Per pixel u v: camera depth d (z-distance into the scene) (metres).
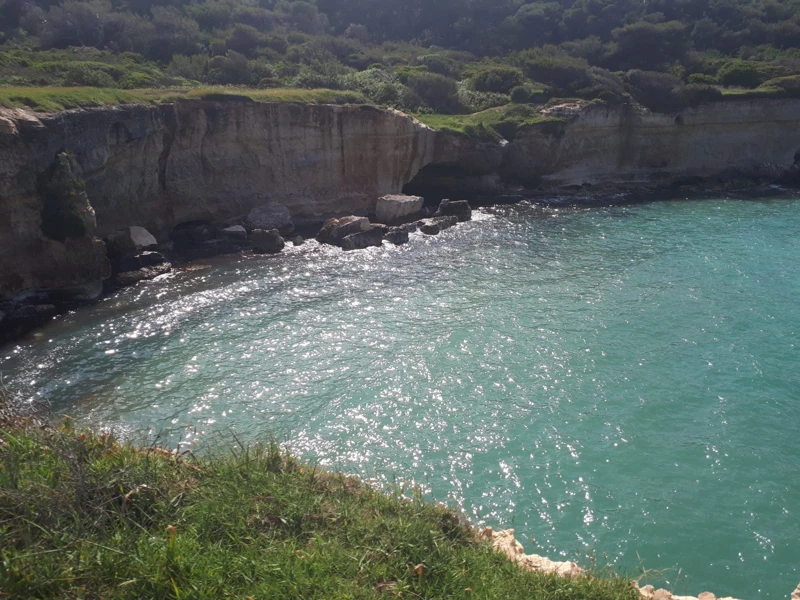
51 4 57.81
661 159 49.72
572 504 14.20
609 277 28.47
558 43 71.56
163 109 31.25
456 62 59.25
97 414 17.36
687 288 26.95
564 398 18.48
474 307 25.09
